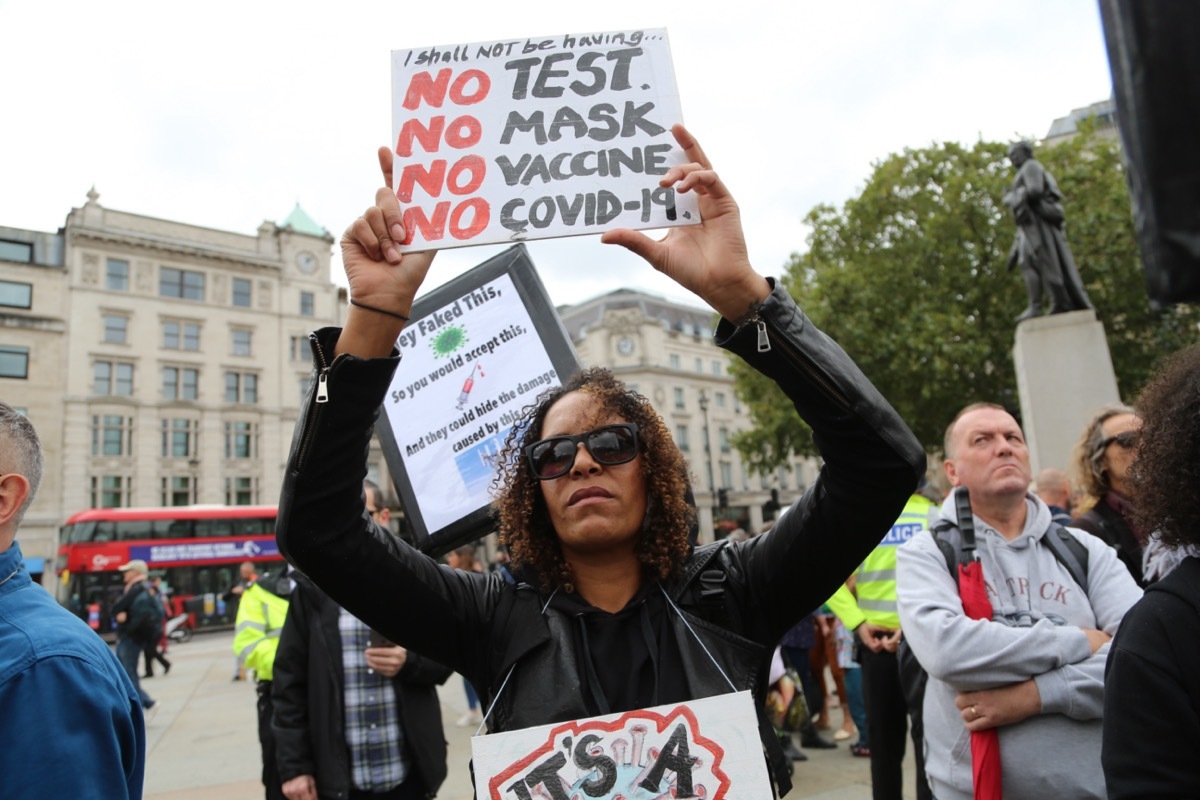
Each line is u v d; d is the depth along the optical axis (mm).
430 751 2846
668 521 1537
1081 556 2260
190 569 23469
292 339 41875
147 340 38188
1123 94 906
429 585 1531
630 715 1322
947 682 2061
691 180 1456
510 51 1665
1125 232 17938
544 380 2289
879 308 19688
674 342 56062
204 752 7051
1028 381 8531
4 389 35031
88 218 37531
